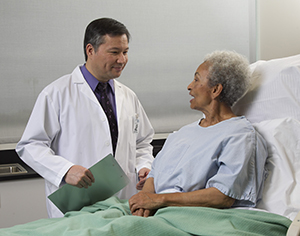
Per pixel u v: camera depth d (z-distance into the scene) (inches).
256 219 47.9
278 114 63.9
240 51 120.1
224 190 51.5
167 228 45.1
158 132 113.3
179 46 114.3
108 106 74.5
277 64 66.7
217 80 58.9
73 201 62.4
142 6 110.2
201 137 59.1
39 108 69.8
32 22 100.6
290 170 55.2
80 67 75.9
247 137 54.9
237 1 118.3
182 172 56.6
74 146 70.7
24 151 69.4
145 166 77.9
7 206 91.2
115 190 66.3
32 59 101.3
